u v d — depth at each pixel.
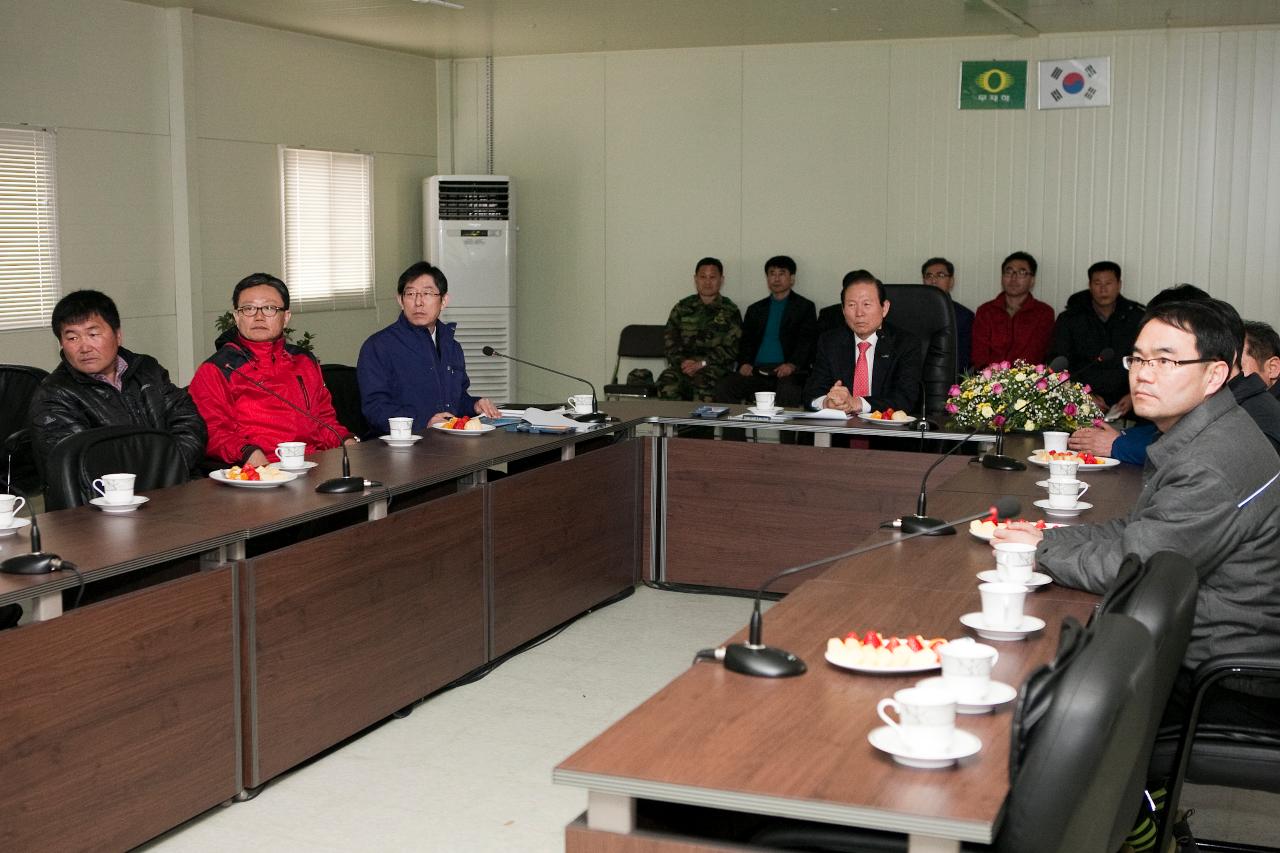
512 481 4.20
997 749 1.69
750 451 4.98
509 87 8.98
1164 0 6.70
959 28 7.66
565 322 9.09
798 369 7.92
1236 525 2.29
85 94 6.56
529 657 4.31
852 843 1.74
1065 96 7.76
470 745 3.51
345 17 7.33
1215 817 3.13
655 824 1.78
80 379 3.95
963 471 3.93
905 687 1.95
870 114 8.18
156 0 6.81
